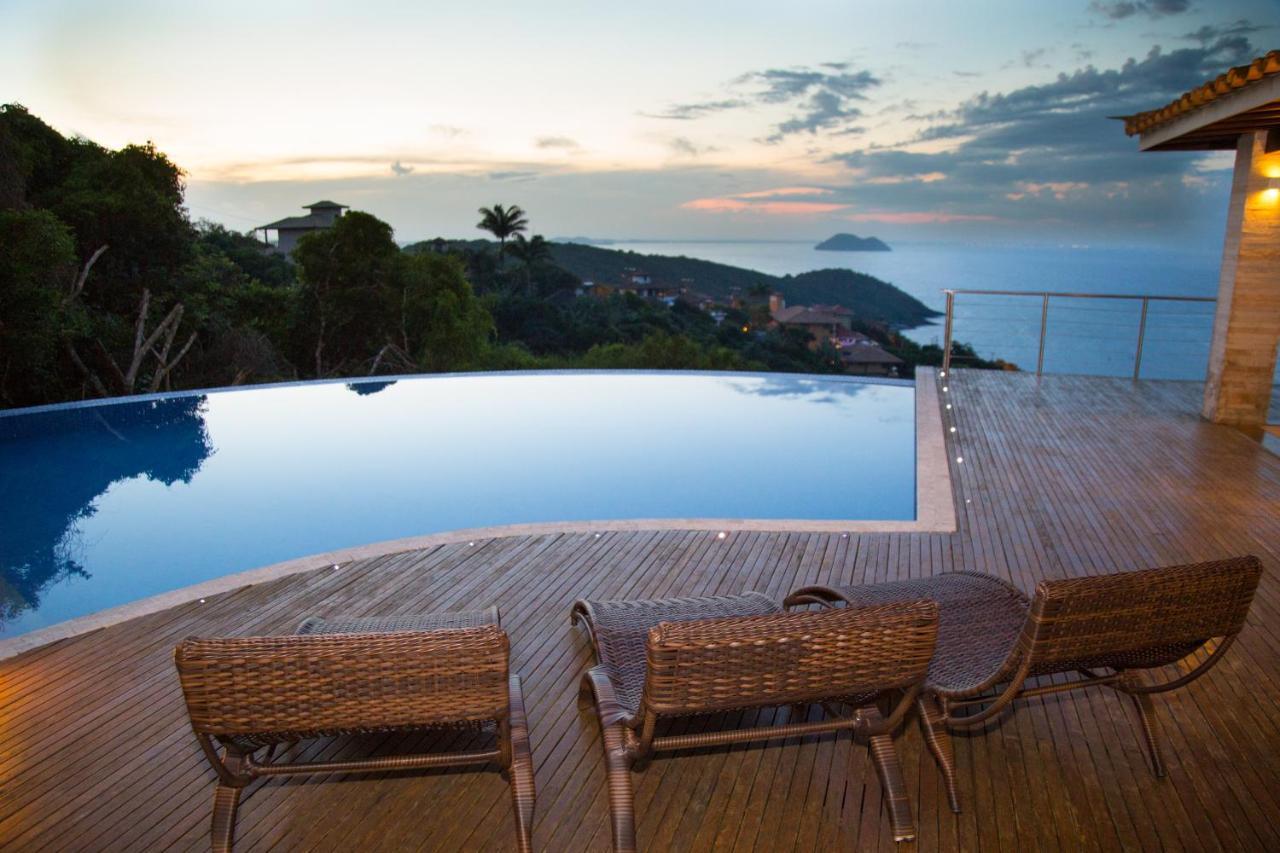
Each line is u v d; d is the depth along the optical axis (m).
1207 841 2.24
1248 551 4.33
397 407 9.95
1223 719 2.79
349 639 1.87
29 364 15.83
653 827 2.29
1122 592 2.07
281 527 6.54
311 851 2.20
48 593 5.39
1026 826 2.30
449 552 4.34
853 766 2.55
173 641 3.42
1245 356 7.02
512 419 9.47
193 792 2.46
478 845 2.22
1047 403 8.00
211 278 23.11
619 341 51.69
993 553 4.33
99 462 8.02
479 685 1.93
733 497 7.11
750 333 48.88
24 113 19.30
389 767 2.11
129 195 19.72
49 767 2.58
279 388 10.55
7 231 15.13
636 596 3.82
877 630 2.05
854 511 6.75
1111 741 2.68
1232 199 7.09
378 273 30.81
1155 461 6.01
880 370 25.23
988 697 2.47
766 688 2.04
